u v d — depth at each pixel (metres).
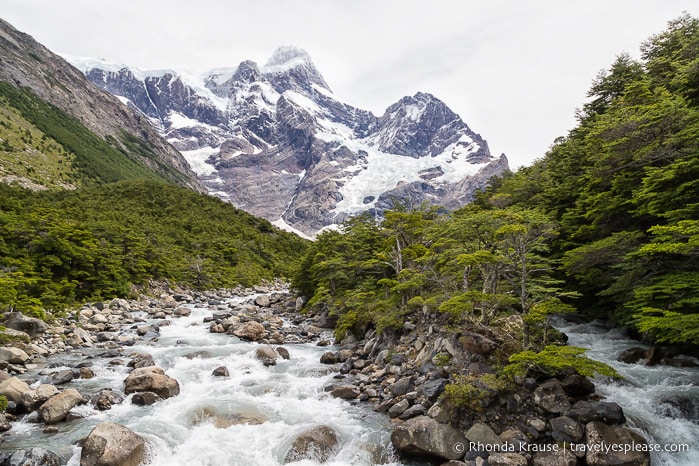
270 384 19.61
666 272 19.98
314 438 14.23
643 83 31.08
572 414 13.76
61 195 86.94
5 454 12.78
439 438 13.43
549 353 14.41
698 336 15.07
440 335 19.61
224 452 13.85
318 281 43.06
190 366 22.17
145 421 15.52
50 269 38.81
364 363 22.25
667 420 14.75
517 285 19.09
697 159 17.80
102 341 27.55
